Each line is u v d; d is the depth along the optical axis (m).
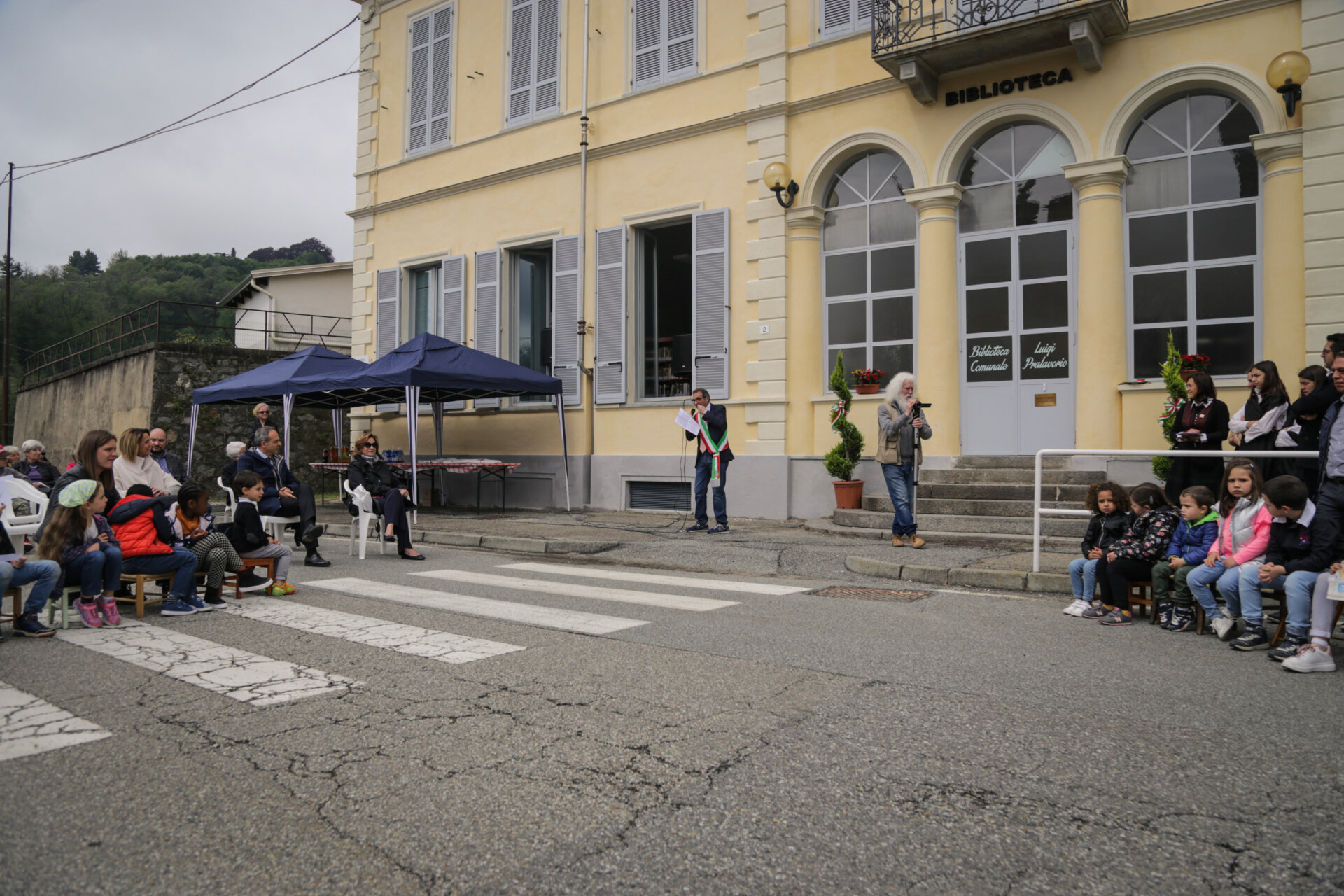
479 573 8.49
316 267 31.78
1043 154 11.43
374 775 3.35
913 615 6.35
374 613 6.45
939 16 11.54
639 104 14.69
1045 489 10.43
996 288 11.66
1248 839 2.79
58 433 28.27
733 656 5.12
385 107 18.66
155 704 4.24
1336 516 4.86
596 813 3.01
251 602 6.91
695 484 11.79
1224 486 5.53
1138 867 2.62
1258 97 9.93
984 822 2.92
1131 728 3.83
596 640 5.52
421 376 12.95
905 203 12.40
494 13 16.84
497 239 16.59
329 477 23.53
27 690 4.47
